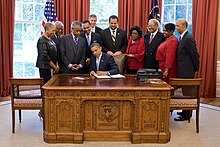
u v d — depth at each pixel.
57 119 3.51
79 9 6.26
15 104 3.80
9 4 5.87
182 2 6.36
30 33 6.54
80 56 4.56
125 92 3.47
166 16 6.53
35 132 3.93
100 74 4.16
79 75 4.32
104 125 3.59
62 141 3.54
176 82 3.72
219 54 5.96
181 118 4.50
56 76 4.22
